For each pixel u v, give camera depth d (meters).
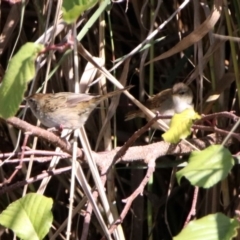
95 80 7.19
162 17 8.01
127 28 8.47
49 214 3.89
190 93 8.31
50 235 8.05
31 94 7.30
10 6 8.34
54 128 6.97
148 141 8.16
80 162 6.02
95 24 7.87
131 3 8.44
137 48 6.34
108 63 8.37
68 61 7.32
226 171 3.35
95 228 8.60
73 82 7.29
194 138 6.92
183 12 7.89
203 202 7.73
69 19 3.07
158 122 6.40
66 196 8.57
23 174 8.29
